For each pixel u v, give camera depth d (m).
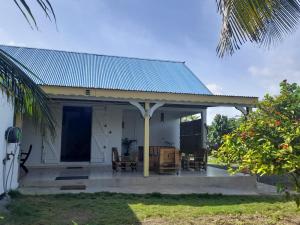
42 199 7.78
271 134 5.29
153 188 9.80
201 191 9.55
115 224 5.83
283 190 5.71
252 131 5.43
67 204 7.29
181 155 13.13
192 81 15.82
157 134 16.28
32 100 3.53
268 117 5.94
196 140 15.04
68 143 13.85
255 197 8.88
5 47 15.95
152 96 10.62
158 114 16.39
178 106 14.55
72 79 13.58
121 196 8.37
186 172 11.73
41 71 13.83
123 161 11.75
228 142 5.67
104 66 16.05
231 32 4.78
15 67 3.29
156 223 5.96
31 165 13.00
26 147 12.99
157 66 17.47
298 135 4.79
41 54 16.00
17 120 9.27
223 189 10.08
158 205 7.44
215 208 7.25
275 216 6.61
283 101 6.26
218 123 24.72
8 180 8.20
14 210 6.50
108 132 14.16
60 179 9.90
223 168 13.16
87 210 6.78
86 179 9.93
